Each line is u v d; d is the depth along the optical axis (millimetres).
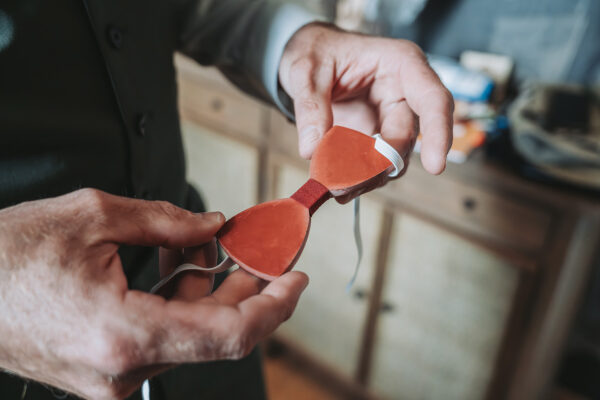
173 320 204
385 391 887
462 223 651
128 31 315
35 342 207
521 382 675
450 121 300
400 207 713
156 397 378
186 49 430
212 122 950
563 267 567
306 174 816
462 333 715
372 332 842
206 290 258
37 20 265
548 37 764
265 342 1049
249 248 275
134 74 322
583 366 890
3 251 205
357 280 822
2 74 255
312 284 902
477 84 754
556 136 574
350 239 798
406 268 743
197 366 426
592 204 529
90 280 206
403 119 345
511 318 643
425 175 665
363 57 360
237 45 408
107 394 221
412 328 781
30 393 303
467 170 613
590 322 862
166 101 372
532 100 634
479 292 668
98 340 201
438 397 799
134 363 207
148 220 239
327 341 940
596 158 532
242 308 218
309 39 371
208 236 261
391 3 854
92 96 297
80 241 214
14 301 203
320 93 349
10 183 275
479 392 731
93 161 305
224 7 399
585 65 744
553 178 563
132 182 334
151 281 354
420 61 341
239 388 491
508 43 811
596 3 700
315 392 987
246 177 940
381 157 321
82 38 287
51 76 274
